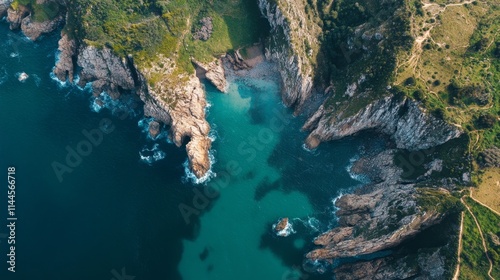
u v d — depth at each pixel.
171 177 116.94
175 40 133.50
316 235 110.25
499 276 90.50
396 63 117.00
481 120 107.88
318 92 134.25
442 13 123.50
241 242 108.50
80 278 97.88
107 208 109.25
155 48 130.12
